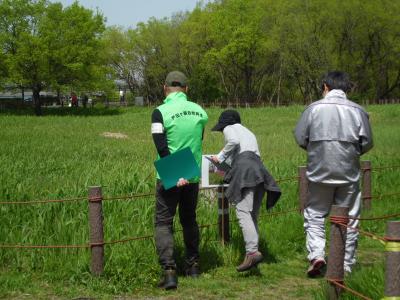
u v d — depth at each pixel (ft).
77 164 43.06
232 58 196.65
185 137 18.28
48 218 22.29
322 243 18.98
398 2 179.83
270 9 193.57
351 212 18.52
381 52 190.70
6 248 20.53
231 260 20.94
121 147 62.80
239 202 19.11
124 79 237.86
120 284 18.26
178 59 217.97
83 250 19.88
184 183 17.90
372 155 44.39
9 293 17.84
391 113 123.95
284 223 24.49
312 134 18.35
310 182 18.74
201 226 21.77
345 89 18.81
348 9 178.91
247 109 151.02
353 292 13.94
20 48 156.15
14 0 156.76
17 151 54.75
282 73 206.49
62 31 160.97
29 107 188.55
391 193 31.78
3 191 25.75
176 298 17.51
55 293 17.87
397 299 11.84
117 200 23.56
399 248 11.86
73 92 181.98
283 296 17.61
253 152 19.38
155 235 18.47
